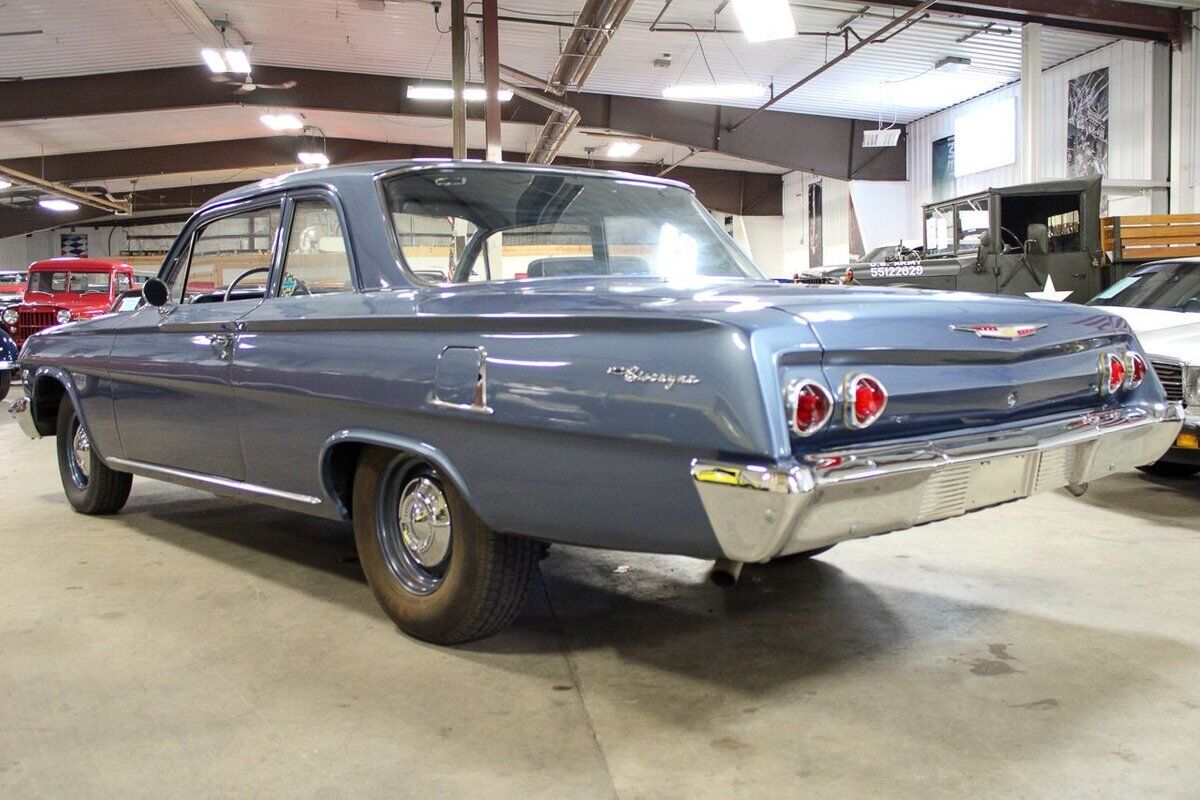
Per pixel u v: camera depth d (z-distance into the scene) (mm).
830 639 2920
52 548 4129
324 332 2965
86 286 15266
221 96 19609
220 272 3674
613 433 2178
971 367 2383
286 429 3123
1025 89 14969
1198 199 14445
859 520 2102
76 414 4465
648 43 17016
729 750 2186
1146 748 2174
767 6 10383
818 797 1970
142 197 32562
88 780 2082
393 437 2725
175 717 2396
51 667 2738
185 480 3736
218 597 3393
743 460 1999
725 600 3328
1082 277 9305
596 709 2418
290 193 3293
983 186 19797
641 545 2264
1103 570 3633
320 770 2113
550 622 3109
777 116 21797
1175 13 14406
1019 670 2650
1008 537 4164
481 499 2518
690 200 3568
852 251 22984
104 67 18969
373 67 19422
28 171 25844
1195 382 4621
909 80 18828
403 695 2514
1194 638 2887
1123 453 2707
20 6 15375
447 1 15211
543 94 20312
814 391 2023
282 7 15703
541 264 3084
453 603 2725
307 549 4074
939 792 1985
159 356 3717
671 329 2127
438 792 2012
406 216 2959
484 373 2453
